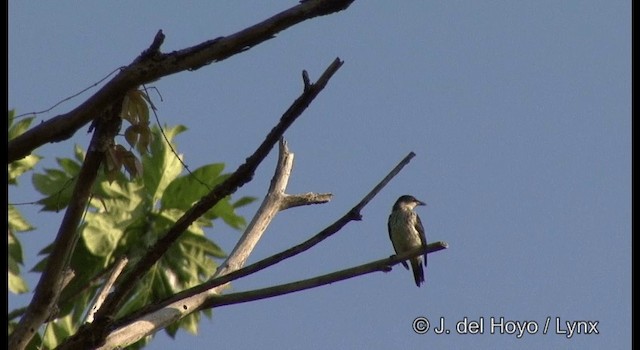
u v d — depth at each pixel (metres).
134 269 10.62
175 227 10.59
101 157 10.48
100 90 10.42
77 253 13.90
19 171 13.90
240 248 12.99
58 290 10.57
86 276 13.92
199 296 12.13
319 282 11.70
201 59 10.52
